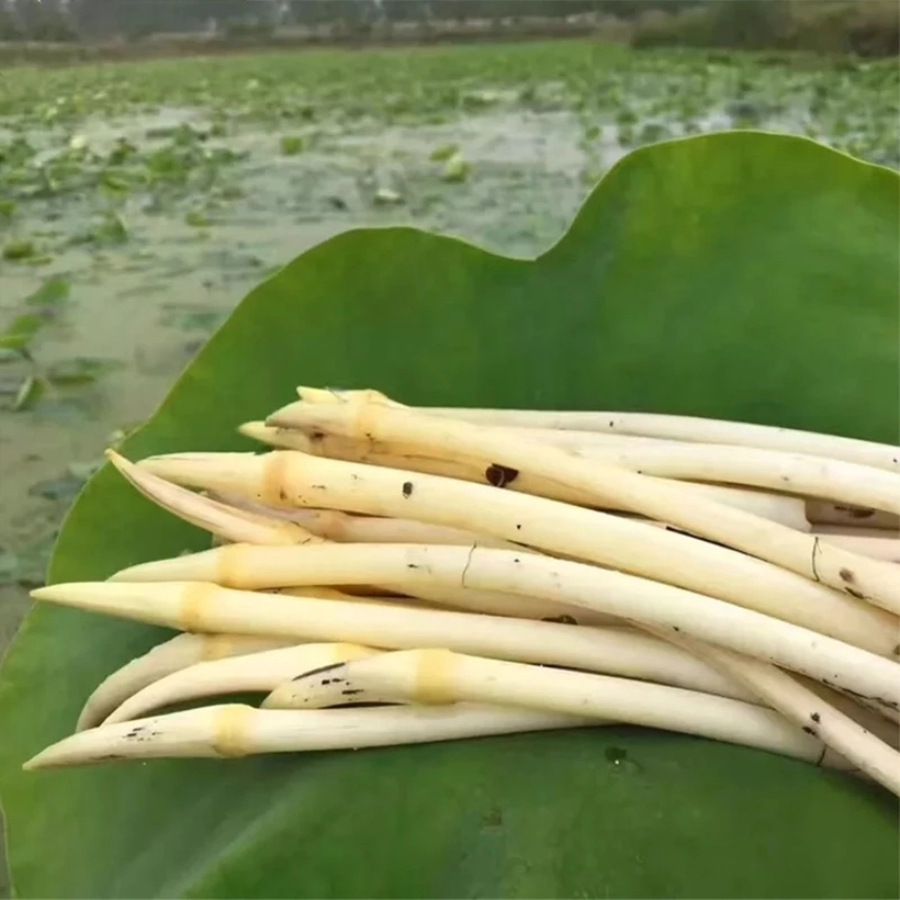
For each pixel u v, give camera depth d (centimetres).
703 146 36
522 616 28
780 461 29
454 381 38
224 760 30
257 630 28
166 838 29
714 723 26
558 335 37
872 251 35
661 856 25
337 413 29
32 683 35
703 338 36
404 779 27
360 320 38
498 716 27
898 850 25
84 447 46
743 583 26
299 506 29
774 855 25
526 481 29
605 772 26
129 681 30
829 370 35
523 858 25
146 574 30
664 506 27
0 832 34
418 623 28
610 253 37
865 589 25
